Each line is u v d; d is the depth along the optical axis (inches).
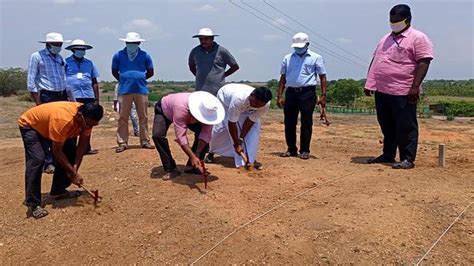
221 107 250.1
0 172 319.6
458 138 588.4
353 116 1213.7
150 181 259.6
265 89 256.4
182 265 185.9
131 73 327.9
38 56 290.5
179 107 241.8
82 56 338.0
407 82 278.1
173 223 212.1
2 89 1700.3
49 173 294.8
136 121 499.8
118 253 195.8
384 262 180.1
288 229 202.2
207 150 273.7
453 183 251.6
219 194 237.3
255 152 286.4
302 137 322.0
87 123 215.0
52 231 213.3
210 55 297.6
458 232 196.7
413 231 197.8
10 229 217.8
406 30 277.3
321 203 225.5
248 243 194.2
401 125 283.4
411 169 282.5
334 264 180.4
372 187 244.7
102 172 284.4
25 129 223.0
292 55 315.0
